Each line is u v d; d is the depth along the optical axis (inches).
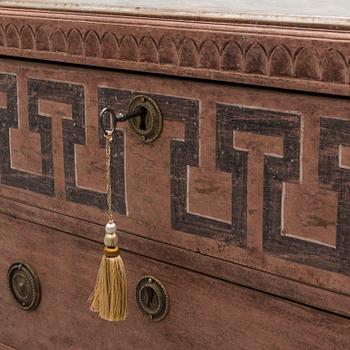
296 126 46.9
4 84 62.0
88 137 57.6
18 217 64.7
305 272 48.6
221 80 49.2
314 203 47.2
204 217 52.6
